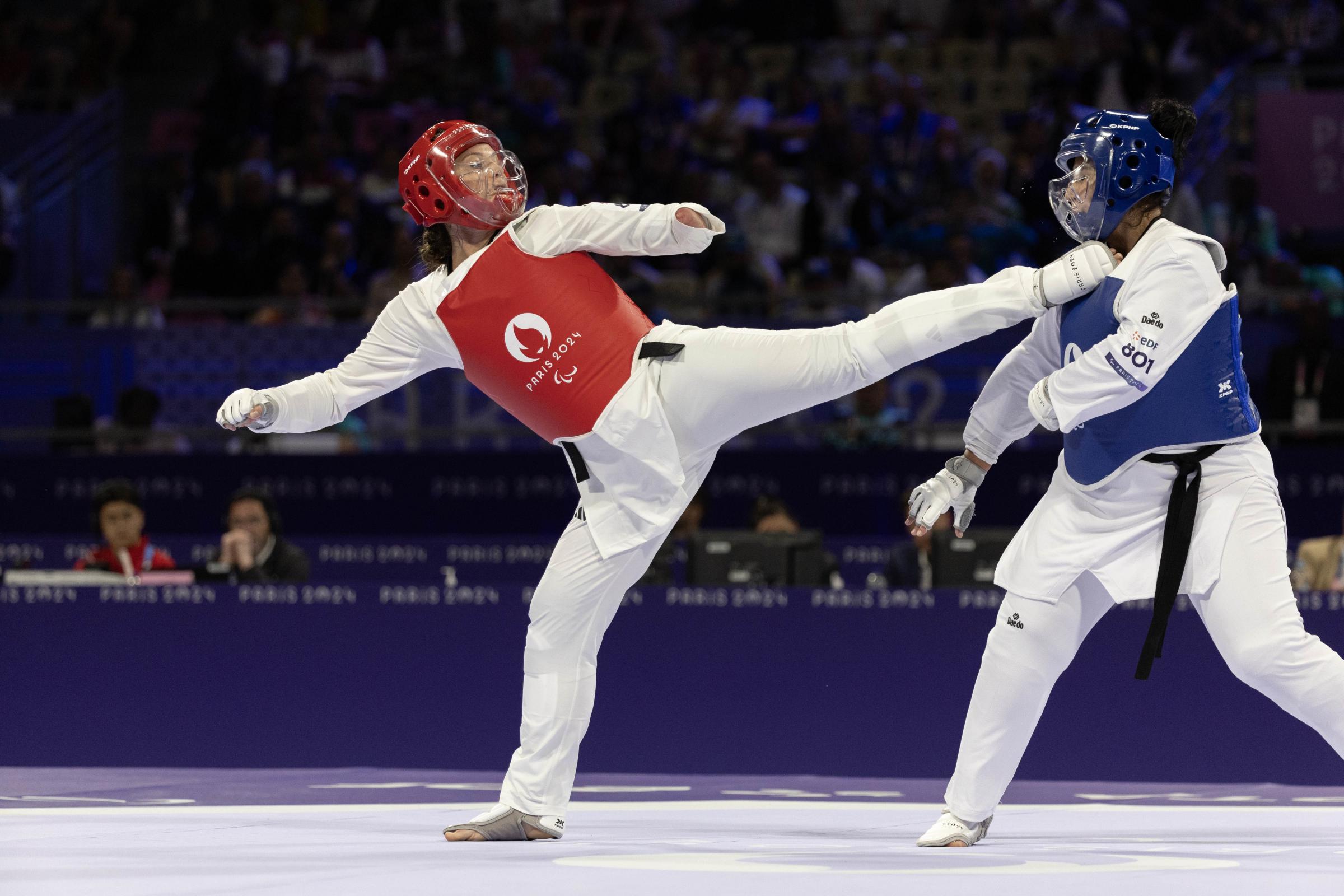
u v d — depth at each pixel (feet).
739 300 91.15
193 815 39.58
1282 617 33.09
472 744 55.52
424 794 46.68
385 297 104.99
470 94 133.80
